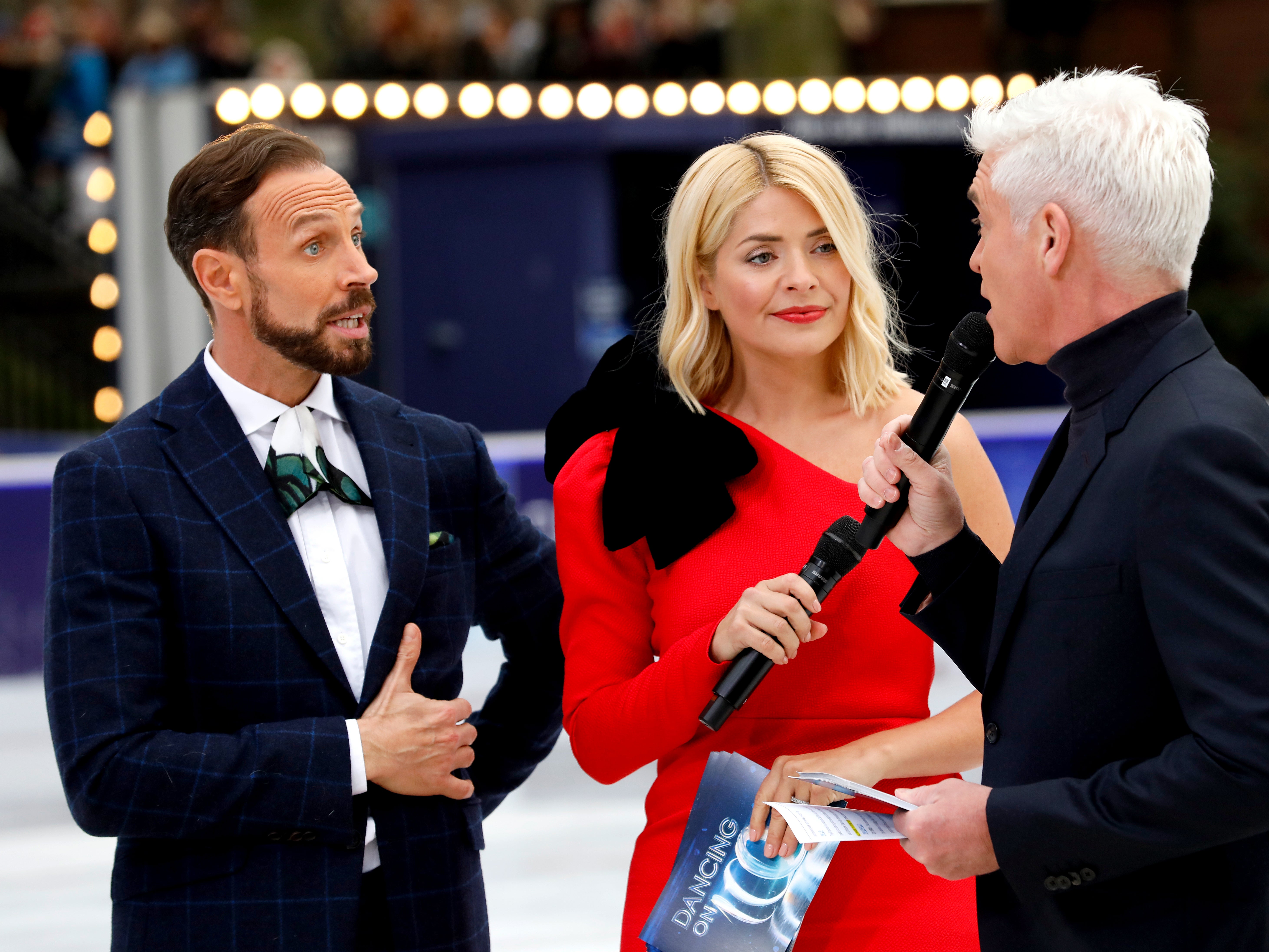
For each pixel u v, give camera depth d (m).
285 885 4.99
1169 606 3.91
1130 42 31.34
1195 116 4.30
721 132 17.05
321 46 31.86
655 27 25.38
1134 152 4.17
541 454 16.97
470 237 17.25
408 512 5.43
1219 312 27.95
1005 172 4.40
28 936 10.72
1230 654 3.79
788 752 5.48
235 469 5.20
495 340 17.41
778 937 5.03
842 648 5.48
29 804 13.76
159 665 4.98
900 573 5.50
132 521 5.01
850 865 5.31
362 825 5.13
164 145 16.25
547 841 12.78
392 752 5.04
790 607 4.95
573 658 5.77
